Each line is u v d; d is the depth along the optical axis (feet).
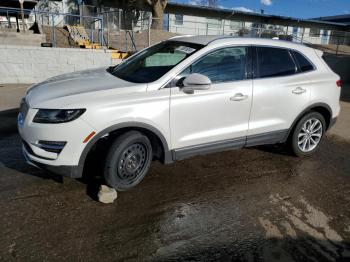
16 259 8.86
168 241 10.01
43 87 12.71
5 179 12.98
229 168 15.33
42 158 11.19
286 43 15.90
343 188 14.11
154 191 12.79
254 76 14.47
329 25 107.34
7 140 17.35
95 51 40.37
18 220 10.49
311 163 16.63
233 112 13.87
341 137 21.65
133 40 54.39
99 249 9.46
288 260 9.51
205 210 11.75
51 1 70.49
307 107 16.03
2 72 36.29
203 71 13.20
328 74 16.89
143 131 12.38
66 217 10.80
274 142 15.85
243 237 10.41
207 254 9.56
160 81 12.32
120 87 11.93
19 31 49.83
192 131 13.14
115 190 12.15
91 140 11.14
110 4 79.30
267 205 12.37
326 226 11.28
